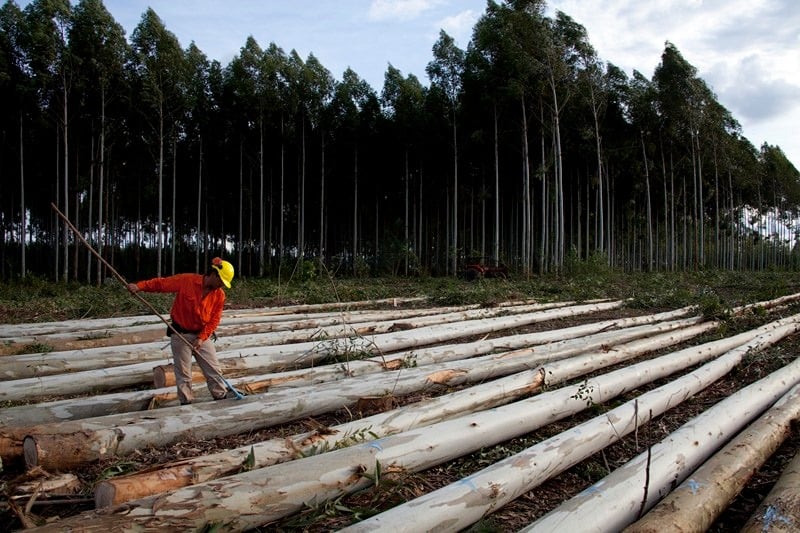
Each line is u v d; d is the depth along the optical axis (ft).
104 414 15.61
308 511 10.36
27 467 12.41
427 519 9.59
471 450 13.47
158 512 9.14
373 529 9.06
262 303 44.86
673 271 114.52
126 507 9.21
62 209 88.33
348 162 107.14
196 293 15.62
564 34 83.87
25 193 97.91
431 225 124.98
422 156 102.94
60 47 72.90
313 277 67.72
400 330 31.40
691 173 124.36
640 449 14.39
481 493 10.52
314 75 98.73
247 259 129.70
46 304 42.22
